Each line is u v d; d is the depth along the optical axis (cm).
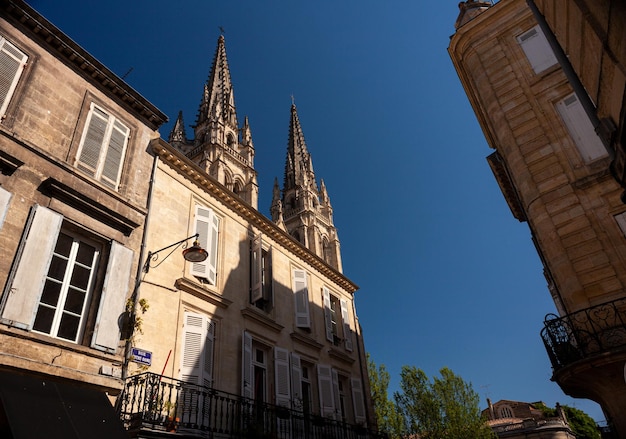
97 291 1020
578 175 1245
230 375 1357
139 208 1223
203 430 1081
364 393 2123
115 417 778
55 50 1159
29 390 691
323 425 1563
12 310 828
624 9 583
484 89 1567
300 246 2031
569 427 4916
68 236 1022
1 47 1023
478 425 3816
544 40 1490
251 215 1783
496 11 1638
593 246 1149
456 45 1728
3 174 920
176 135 5397
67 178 1042
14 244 885
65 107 1126
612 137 810
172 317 1238
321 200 6269
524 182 1343
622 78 698
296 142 6638
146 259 1207
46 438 629
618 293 1073
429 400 3925
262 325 1603
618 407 959
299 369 1689
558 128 1340
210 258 1474
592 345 1036
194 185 1553
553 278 1223
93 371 934
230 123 5088
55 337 899
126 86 1305
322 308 2062
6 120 969
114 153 1225
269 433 1239
